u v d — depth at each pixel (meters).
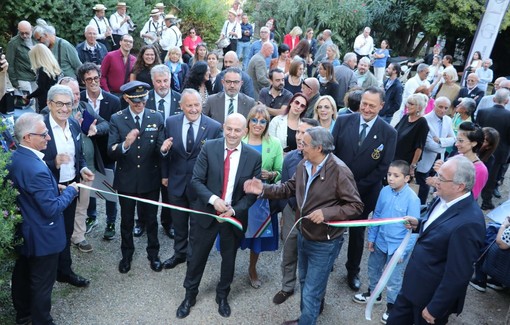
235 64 6.29
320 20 15.77
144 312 3.68
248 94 5.87
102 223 5.07
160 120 4.01
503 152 6.05
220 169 3.39
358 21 16.27
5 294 3.51
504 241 4.05
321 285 3.16
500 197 6.87
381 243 3.79
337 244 3.12
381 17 17.08
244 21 12.26
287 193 3.39
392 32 17.59
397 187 3.66
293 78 6.07
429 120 5.46
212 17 14.43
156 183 4.09
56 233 3.06
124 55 6.21
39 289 3.11
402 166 3.61
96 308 3.67
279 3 16.14
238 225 3.33
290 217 3.77
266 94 5.57
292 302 3.96
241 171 3.41
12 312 3.51
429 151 5.46
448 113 7.66
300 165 3.21
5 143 3.25
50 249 3.03
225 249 3.54
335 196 3.02
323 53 10.49
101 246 4.60
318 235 3.03
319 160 3.02
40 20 6.28
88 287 3.93
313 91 5.14
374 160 3.86
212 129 4.06
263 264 4.57
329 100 4.41
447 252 2.61
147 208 4.11
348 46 16.72
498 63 17.97
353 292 4.19
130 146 3.83
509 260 4.09
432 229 2.71
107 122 4.43
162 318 3.62
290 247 3.81
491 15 11.30
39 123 2.89
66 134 3.62
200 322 3.61
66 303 3.70
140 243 4.71
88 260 4.33
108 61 6.15
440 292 2.58
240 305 3.87
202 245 3.50
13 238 2.92
